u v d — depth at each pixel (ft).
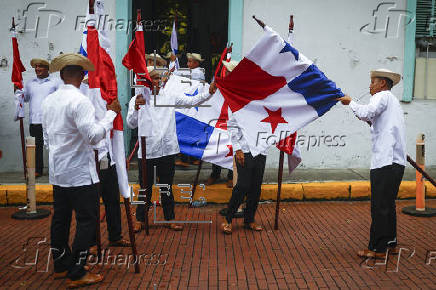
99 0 14.99
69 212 14.38
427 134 29.43
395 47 28.68
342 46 28.45
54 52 27.76
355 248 17.63
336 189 24.71
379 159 16.20
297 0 28.02
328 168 28.96
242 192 19.03
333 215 22.20
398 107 16.46
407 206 23.26
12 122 28.02
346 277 14.89
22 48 27.68
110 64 14.92
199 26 35.50
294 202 24.64
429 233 19.49
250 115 18.02
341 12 28.25
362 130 28.91
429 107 29.30
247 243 18.22
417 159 22.52
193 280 14.70
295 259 16.49
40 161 26.30
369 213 22.52
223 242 18.33
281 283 14.47
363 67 28.66
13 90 27.94
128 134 28.17
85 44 15.71
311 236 19.10
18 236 19.12
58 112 13.43
